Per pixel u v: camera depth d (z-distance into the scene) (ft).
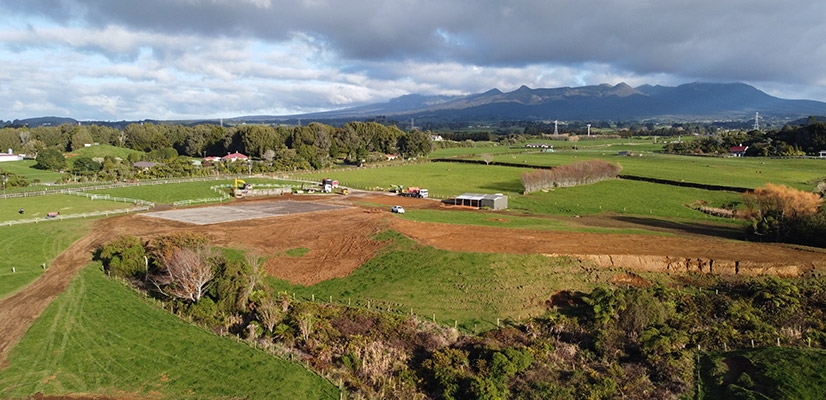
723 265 176.45
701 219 294.05
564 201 345.72
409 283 175.83
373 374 123.44
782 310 144.97
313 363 127.95
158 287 169.17
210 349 133.90
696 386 116.16
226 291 157.48
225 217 279.49
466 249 196.95
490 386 111.24
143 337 140.05
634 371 123.54
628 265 182.39
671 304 151.12
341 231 233.76
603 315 143.02
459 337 142.10
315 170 553.23
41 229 254.27
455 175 498.69
